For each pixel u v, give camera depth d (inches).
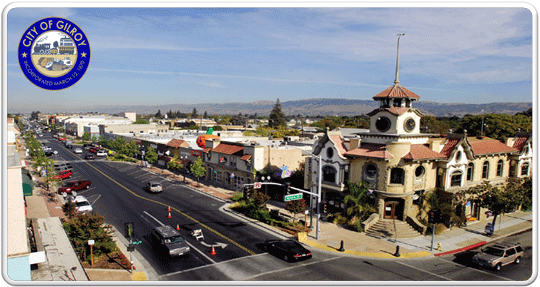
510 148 1717.5
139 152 3585.1
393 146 1375.5
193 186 2234.3
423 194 1438.2
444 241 1284.4
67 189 1914.4
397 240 1277.1
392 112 1451.8
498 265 1027.3
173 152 3041.3
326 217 1520.7
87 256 1055.0
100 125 5457.7
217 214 1588.3
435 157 1418.6
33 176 2283.5
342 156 1499.8
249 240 1250.6
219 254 1112.2
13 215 757.3
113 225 1379.2
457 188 1471.5
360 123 5851.4
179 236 1136.8
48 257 906.1
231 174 2129.7
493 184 1637.6
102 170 2824.8
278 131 5036.9
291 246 1095.0
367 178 1450.5
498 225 1514.5
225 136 3344.0
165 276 943.0
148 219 1478.8
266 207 1611.7
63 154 3794.3
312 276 961.5
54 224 1169.4
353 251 1167.6
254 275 959.0
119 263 1023.6
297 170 1950.1
